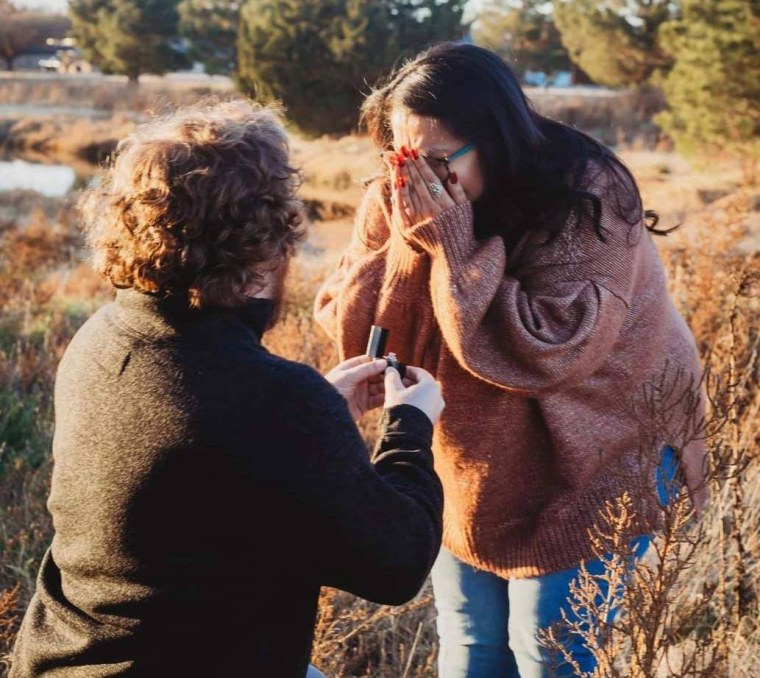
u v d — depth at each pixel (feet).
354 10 81.82
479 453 6.63
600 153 6.38
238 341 4.54
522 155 6.23
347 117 83.92
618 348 6.53
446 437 6.69
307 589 4.72
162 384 4.43
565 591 6.68
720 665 7.20
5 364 17.54
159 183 4.45
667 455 6.77
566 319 6.07
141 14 141.90
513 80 6.36
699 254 17.51
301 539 4.43
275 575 4.56
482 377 6.21
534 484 6.66
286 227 4.75
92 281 27.94
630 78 82.99
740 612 8.54
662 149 68.08
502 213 6.40
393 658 9.13
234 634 4.55
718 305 15.05
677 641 7.80
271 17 83.15
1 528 11.29
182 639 4.53
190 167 4.48
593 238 6.20
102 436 4.51
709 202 41.57
